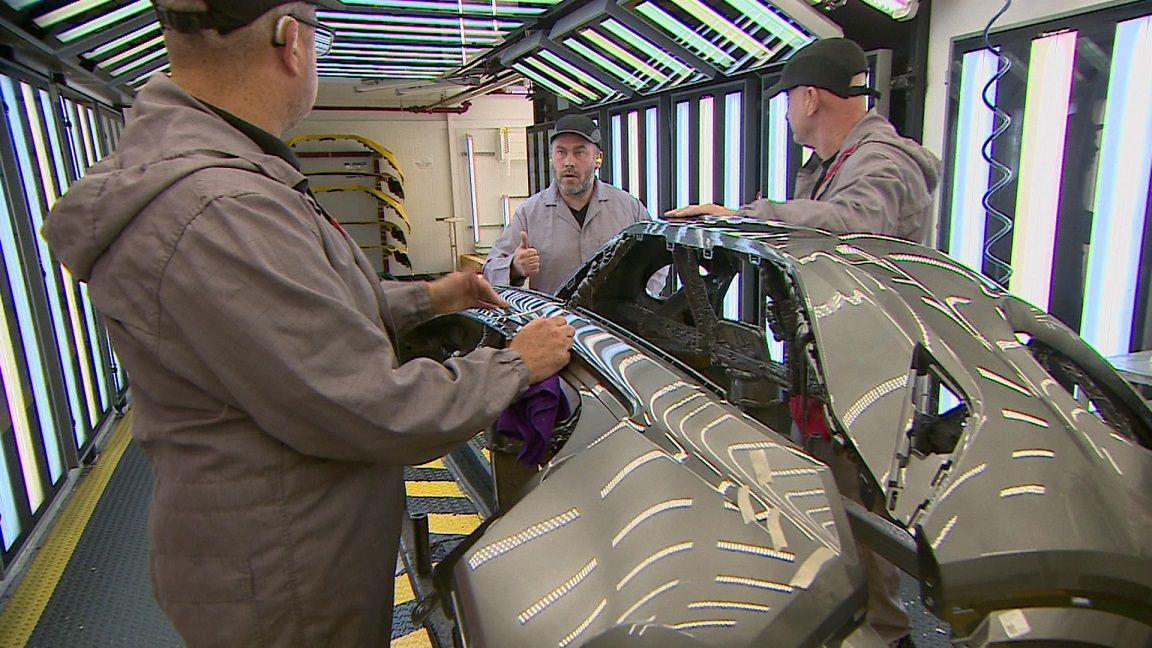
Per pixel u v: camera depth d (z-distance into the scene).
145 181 0.94
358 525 1.16
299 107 1.18
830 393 1.25
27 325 3.23
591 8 3.83
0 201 3.08
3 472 2.79
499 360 1.20
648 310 2.41
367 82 10.05
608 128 5.29
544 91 6.36
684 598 0.96
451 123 10.78
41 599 2.62
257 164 1.04
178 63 1.08
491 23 4.48
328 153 10.29
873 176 1.82
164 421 1.06
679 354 2.25
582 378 1.50
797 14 2.97
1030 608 0.97
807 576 0.98
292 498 1.07
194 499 1.06
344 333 0.99
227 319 0.94
